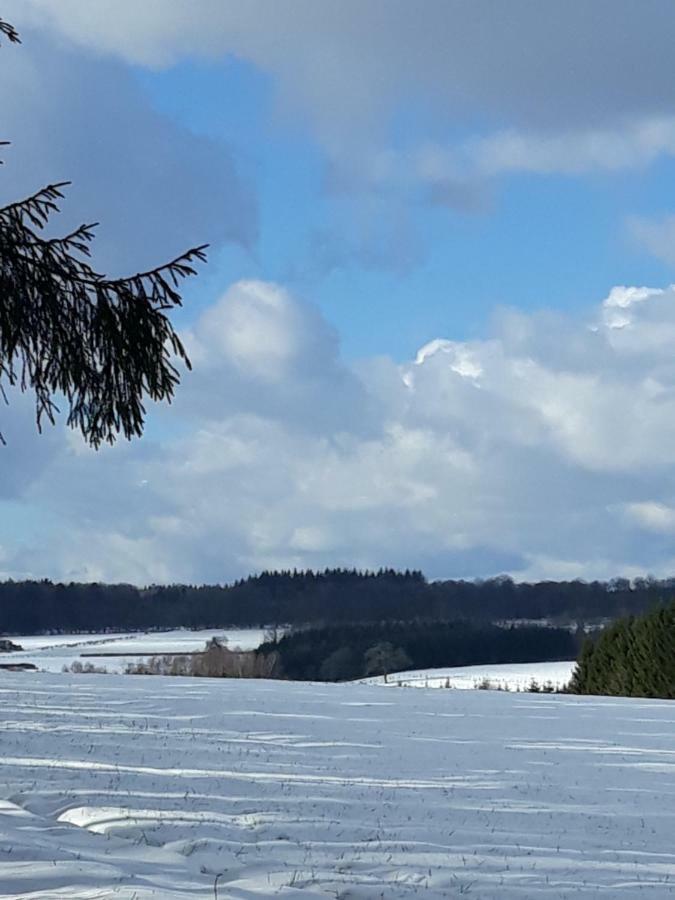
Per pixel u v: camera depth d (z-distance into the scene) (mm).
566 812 11922
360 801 11758
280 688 29031
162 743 15539
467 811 11633
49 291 8156
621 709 25656
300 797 11727
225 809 10781
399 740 17703
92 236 8336
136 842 9102
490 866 9000
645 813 12164
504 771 14766
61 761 13148
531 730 20234
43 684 27594
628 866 9367
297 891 7656
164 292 8547
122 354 8531
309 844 9500
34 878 7309
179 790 11656
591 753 17172
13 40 8727
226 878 8133
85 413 8805
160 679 31250
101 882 7355
